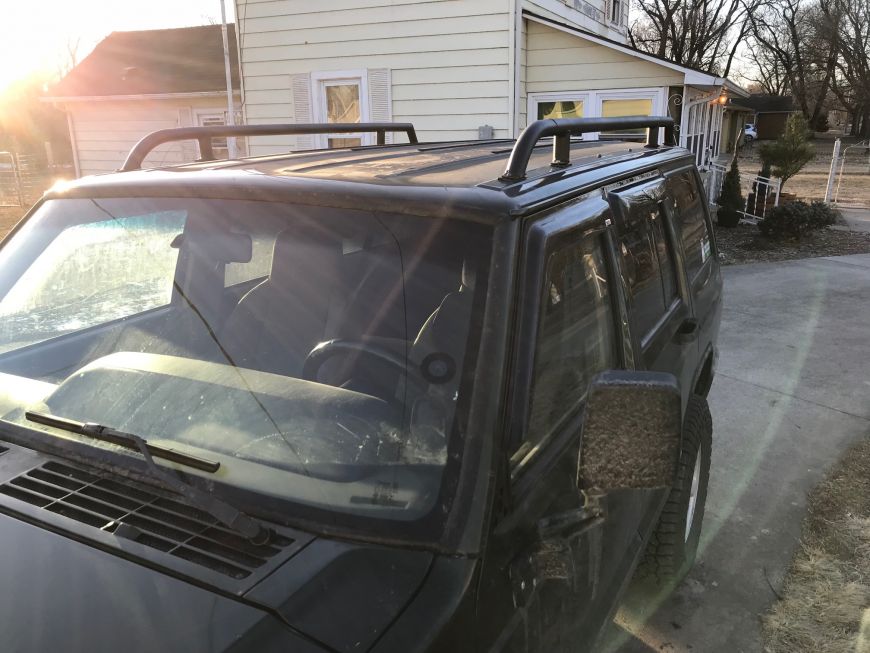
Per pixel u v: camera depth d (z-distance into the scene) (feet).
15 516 4.70
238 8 38.86
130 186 7.04
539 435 5.36
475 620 4.23
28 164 84.89
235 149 48.98
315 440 5.03
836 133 211.82
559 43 35.37
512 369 4.91
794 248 40.11
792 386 18.74
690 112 41.88
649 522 8.11
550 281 5.50
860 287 30.01
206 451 5.10
